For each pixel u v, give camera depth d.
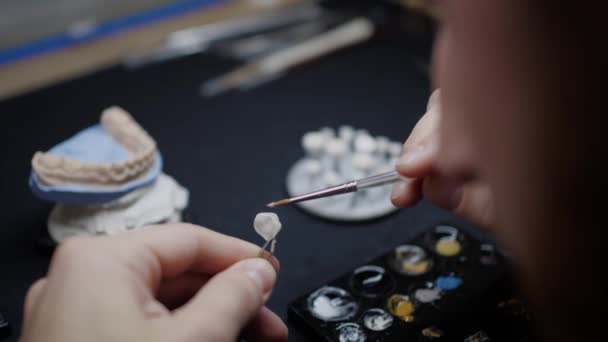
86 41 1.22
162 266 0.54
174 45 1.21
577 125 0.33
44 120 0.99
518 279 0.49
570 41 0.31
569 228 0.36
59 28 1.22
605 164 0.34
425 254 0.71
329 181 0.82
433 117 0.62
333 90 1.08
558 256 0.38
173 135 0.96
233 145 0.94
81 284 0.45
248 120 1.00
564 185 0.35
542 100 0.33
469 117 0.37
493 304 0.65
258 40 1.22
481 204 0.58
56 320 0.43
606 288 0.39
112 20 1.27
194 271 0.59
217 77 1.11
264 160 0.91
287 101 1.05
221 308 0.46
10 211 0.81
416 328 0.62
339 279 0.68
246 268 0.52
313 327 0.62
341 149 0.85
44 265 0.73
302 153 0.92
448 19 0.36
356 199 0.81
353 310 0.64
